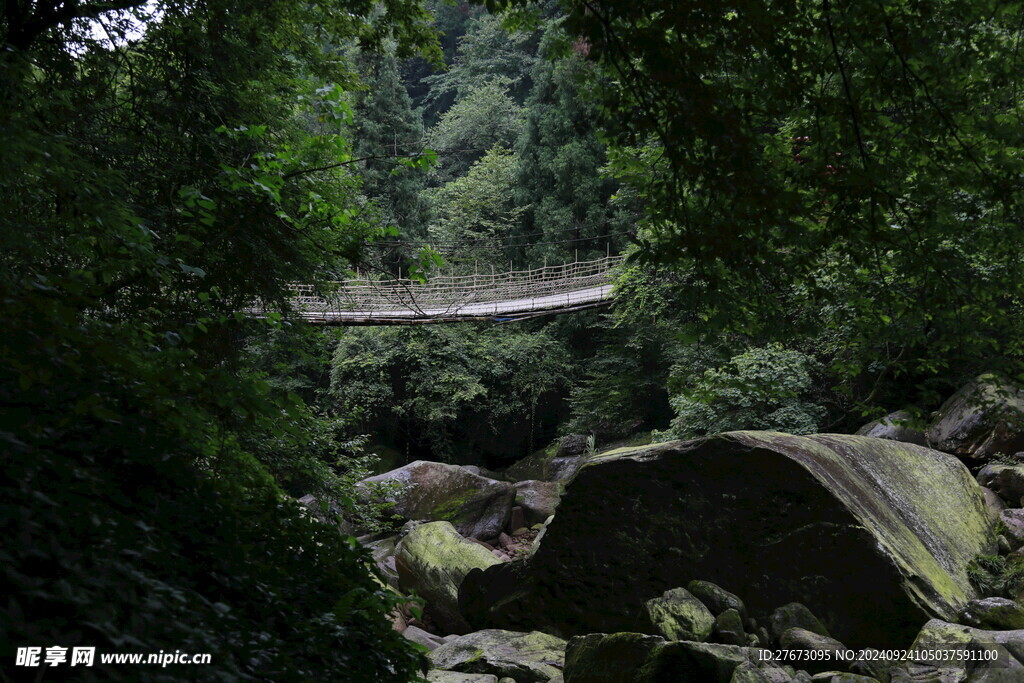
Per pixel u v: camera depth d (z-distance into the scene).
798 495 7.56
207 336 6.43
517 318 18.88
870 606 6.98
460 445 28.09
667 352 21.08
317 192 6.96
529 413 27.39
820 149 4.07
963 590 7.49
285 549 3.15
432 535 12.18
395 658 3.04
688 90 3.47
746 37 3.55
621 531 8.36
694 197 4.29
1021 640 5.77
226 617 2.25
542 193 31.66
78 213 4.29
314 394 27.97
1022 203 4.16
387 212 32.03
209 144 6.86
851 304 4.88
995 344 4.82
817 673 6.47
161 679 1.76
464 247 31.97
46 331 2.22
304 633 2.60
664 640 6.21
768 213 3.60
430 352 25.89
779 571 7.47
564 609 8.52
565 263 29.48
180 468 2.76
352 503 7.52
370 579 3.34
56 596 1.67
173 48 6.95
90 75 6.46
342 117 6.04
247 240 6.44
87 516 2.01
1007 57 4.08
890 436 12.38
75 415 2.37
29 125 4.34
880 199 3.80
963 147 3.95
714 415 13.94
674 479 8.21
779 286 4.05
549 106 31.06
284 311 7.35
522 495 17.16
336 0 7.62
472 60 45.97
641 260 4.02
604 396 23.84
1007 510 9.02
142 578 1.96
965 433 11.35
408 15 7.38
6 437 1.97
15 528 1.80
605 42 3.68
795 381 13.39
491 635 8.16
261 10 7.37
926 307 4.50
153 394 2.65
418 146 32.22
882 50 3.86
